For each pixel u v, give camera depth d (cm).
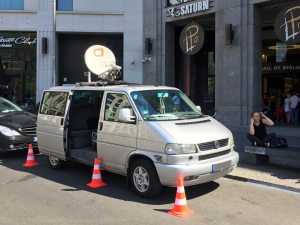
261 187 682
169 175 570
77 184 709
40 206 580
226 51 1548
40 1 2070
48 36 2081
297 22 1285
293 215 539
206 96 2052
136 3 2075
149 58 1950
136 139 620
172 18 1830
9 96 2120
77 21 2095
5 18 2081
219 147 613
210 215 537
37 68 2084
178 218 523
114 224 501
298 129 1464
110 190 665
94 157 721
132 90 666
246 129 1416
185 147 571
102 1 2092
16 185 707
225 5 1551
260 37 1502
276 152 784
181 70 2053
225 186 688
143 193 613
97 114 809
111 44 2169
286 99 1739
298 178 728
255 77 1483
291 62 1875
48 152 826
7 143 931
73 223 505
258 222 511
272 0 1415
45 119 828
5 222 511
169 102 680
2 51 2120
